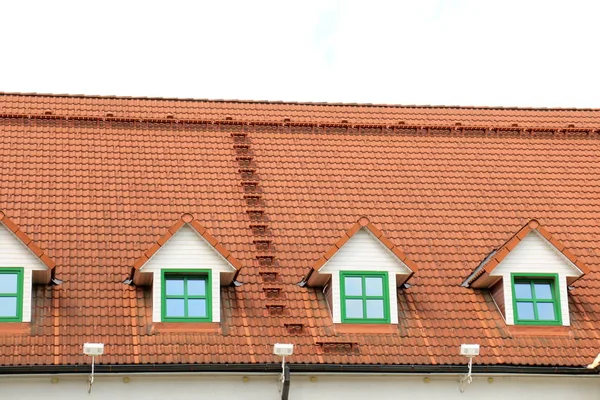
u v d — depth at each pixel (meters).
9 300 40.81
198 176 48.81
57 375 39.25
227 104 54.31
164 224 45.91
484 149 52.75
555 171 51.75
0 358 39.38
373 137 52.72
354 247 43.16
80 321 41.12
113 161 49.12
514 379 41.91
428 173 50.78
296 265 44.56
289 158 50.69
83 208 46.09
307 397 40.84
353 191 49.06
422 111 55.75
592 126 55.59
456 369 41.25
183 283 42.12
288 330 41.94
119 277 43.00
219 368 40.00
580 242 47.62
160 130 51.31
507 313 43.09
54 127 50.59
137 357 40.12
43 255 41.28
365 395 41.16
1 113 50.62
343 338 41.94
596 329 43.53
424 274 44.97
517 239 43.66
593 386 42.22
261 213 47.06
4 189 46.47
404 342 42.09
